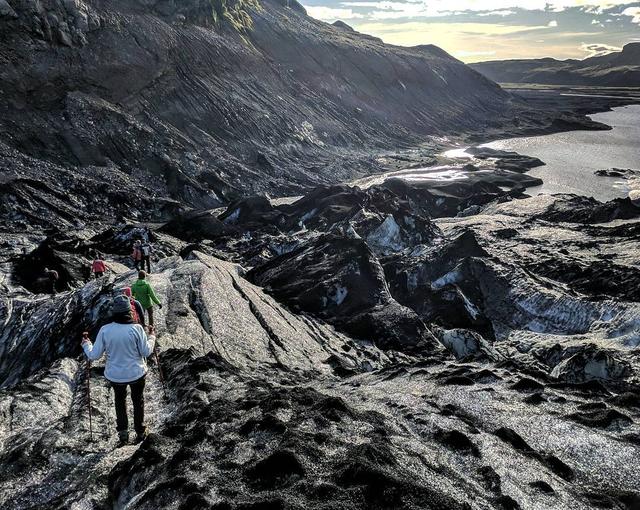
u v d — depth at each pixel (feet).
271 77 376.27
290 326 79.30
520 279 109.29
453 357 81.71
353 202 179.83
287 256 117.29
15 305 74.23
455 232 154.71
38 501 24.79
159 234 157.79
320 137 351.46
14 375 63.10
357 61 479.00
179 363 43.68
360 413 29.81
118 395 27.86
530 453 26.73
